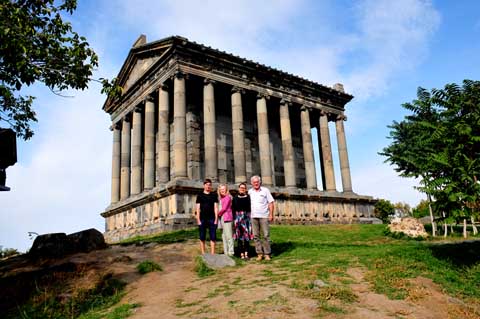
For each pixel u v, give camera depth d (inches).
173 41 1041.5
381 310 282.4
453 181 405.7
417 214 2175.2
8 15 465.4
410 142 908.0
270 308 278.2
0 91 470.0
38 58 512.7
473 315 292.4
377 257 440.5
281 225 998.4
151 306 313.9
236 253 526.6
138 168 1183.6
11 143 357.7
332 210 1251.8
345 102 1489.9
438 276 378.6
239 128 1114.1
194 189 938.7
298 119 1505.9
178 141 986.1
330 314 267.1
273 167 1370.6
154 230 906.7
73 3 545.3
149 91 1160.8
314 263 433.4
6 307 367.9
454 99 453.4
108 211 1243.8
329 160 1352.1
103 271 438.0
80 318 317.4
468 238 788.6
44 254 537.6
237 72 1172.5
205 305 298.5
